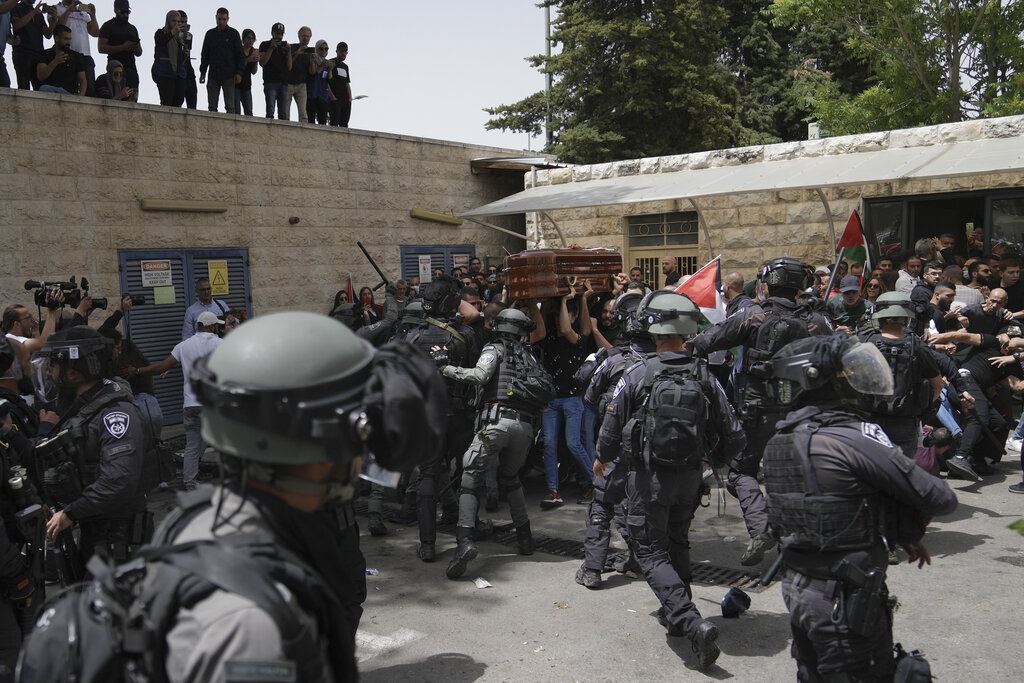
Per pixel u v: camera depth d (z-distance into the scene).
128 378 4.77
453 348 6.01
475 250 15.72
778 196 12.20
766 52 28.92
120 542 3.50
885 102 17.11
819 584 2.73
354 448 1.39
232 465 1.42
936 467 5.83
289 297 12.41
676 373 4.14
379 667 4.07
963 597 4.69
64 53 9.87
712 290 7.71
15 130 9.19
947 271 8.84
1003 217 10.67
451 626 4.55
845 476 2.68
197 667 1.17
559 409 7.02
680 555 4.36
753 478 5.23
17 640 3.15
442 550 5.88
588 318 6.93
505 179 16.22
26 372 4.94
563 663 4.08
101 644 1.29
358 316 7.15
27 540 3.18
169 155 10.75
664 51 24.20
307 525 1.43
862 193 11.60
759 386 5.13
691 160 12.70
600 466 4.73
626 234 13.65
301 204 12.53
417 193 14.48
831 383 2.82
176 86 11.17
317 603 1.32
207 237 11.26
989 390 7.32
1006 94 15.81
